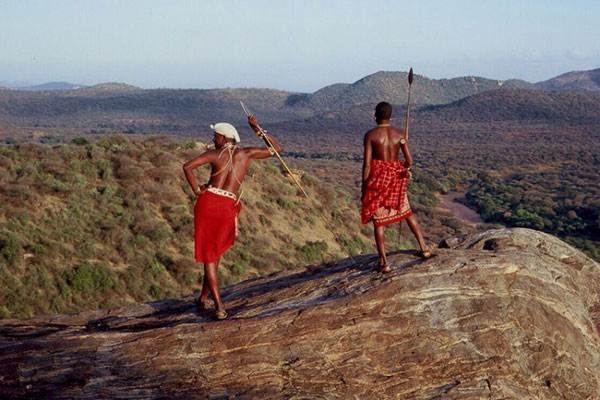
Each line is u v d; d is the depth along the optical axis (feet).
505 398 15.14
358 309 17.21
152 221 96.89
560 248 21.94
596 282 21.06
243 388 15.23
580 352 17.33
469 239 22.86
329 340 16.43
